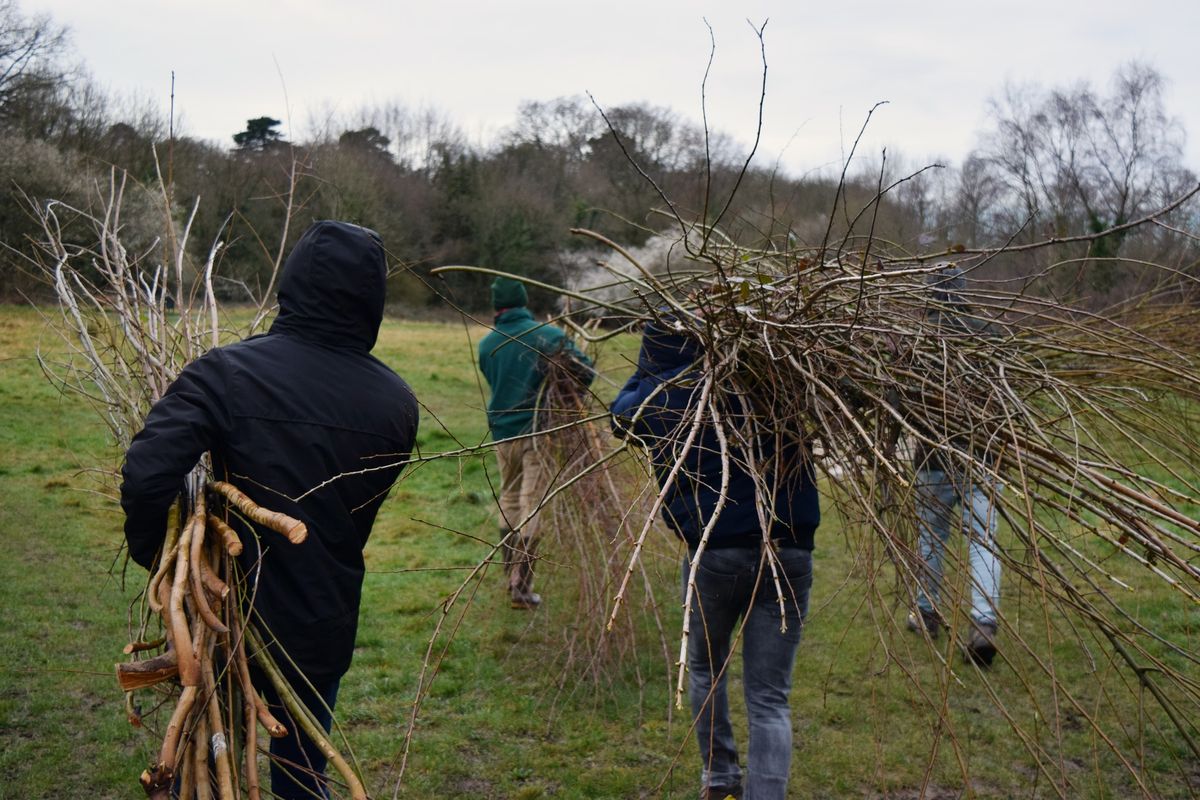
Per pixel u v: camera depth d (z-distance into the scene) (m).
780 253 3.54
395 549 6.75
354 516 2.63
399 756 3.85
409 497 8.21
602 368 5.52
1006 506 2.78
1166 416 3.56
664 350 3.23
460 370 15.94
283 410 2.51
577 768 3.82
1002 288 3.74
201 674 2.21
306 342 2.65
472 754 3.92
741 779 3.53
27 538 6.34
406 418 2.74
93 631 4.89
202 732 2.17
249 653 2.42
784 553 3.15
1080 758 3.96
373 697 4.39
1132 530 2.65
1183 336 3.61
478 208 27.67
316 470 2.52
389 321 24.25
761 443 3.07
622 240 18.67
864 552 3.00
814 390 2.88
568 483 2.66
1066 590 2.76
